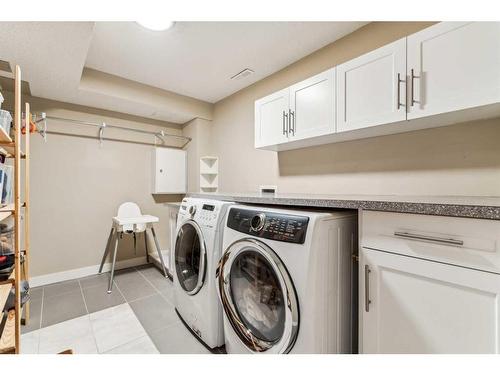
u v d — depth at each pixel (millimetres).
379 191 1693
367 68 1403
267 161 2572
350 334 1082
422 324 814
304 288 932
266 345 1105
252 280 1292
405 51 1242
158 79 2598
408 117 1234
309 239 939
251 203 1501
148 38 1866
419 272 818
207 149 3322
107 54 2096
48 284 2477
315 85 1696
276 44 1979
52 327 1682
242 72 2455
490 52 1003
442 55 1126
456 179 1356
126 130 3039
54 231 2545
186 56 2141
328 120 1610
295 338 964
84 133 2734
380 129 1482
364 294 970
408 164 1548
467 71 1057
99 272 2791
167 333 1617
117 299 2127
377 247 931
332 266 1006
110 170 2916
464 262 725
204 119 3283
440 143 1412
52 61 1808
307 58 2145
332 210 1156
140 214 3029
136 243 3104
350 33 1838
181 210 1846
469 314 721
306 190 2184
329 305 988
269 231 1078
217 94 3027
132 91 2605
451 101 1101
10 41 1569
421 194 1489
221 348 1457
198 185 3205
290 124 1875
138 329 1664
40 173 2471
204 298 1469
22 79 2080
